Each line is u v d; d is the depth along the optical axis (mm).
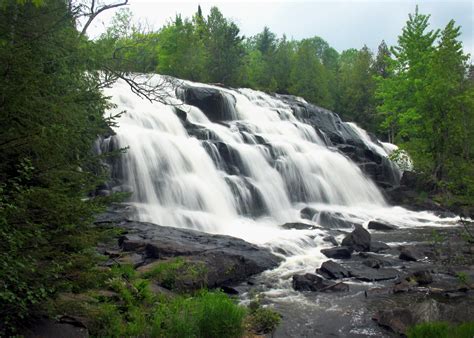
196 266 12969
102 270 8500
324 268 14648
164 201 21922
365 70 68688
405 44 48281
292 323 10633
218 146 26938
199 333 9016
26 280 6891
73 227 7352
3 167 7211
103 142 21797
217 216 22484
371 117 64500
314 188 30562
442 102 27219
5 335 6848
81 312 8227
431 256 17156
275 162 29547
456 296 12430
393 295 12609
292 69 65312
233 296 12539
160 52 51688
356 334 10023
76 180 7945
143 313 9508
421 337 8727
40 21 9398
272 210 25906
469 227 25125
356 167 35594
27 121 6996
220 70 56750
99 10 14891
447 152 18234
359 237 18422
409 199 34000
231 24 58719
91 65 13633
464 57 31328
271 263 15469
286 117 41344
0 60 6695
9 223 6590
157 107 29297
